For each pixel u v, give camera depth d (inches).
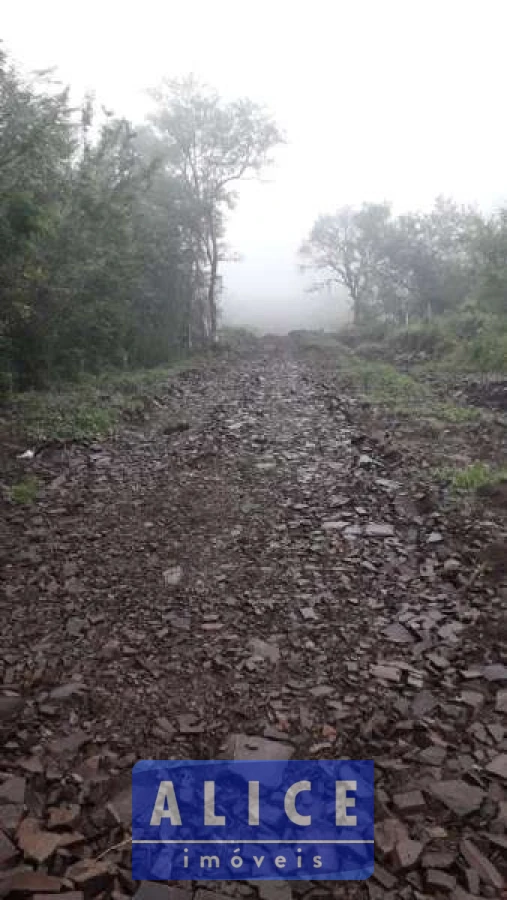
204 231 1224.8
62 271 517.3
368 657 146.6
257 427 399.5
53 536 222.4
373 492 262.5
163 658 147.3
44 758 114.4
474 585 176.9
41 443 347.3
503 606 165.5
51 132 457.7
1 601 174.7
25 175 413.7
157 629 160.1
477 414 422.3
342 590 179.3
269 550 208.1
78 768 111.9
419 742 118.3
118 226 577.9
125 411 446.3
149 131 1200.8
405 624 159.9
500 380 534.3
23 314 456.1
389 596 175.3
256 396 534.6
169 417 450.9
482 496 248.4
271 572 192.1
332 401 488.7
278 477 289.3
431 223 1469.0
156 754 116.0
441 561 193.9
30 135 418.0
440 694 132.2
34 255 460.4
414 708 127.5
